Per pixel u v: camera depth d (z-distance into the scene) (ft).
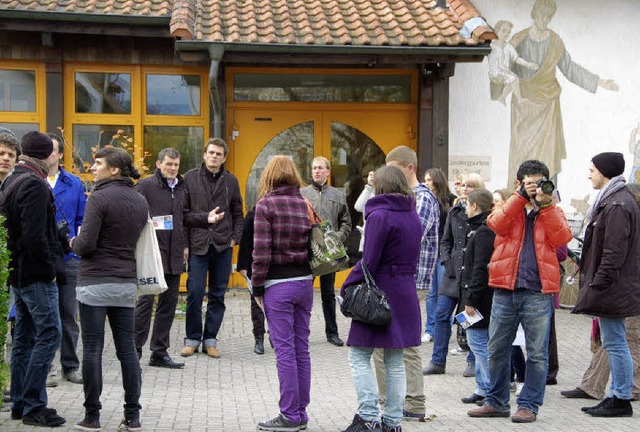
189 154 39.91
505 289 21.09
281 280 20.16
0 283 17.97
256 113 40.19
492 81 41.63
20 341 20.21
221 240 28.55
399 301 18.94
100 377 19.35
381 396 21.43
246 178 40.29
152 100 39.55
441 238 30.17
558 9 41.83
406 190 19.33
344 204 31.50
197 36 35.40
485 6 41.70
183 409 22.11
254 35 35.94
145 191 26.76
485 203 23.70
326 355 29.66
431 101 39.75
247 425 20.53
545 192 20.51
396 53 36.19
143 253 19.63
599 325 23.15
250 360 28.45
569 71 42.04
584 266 22.33
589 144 42.29
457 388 25.26
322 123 40.50
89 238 18.75
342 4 39.99
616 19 42.06
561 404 23.44
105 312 19.27
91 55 38.78
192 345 28.81
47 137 19.84
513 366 24.76
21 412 20.18
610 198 21.80
